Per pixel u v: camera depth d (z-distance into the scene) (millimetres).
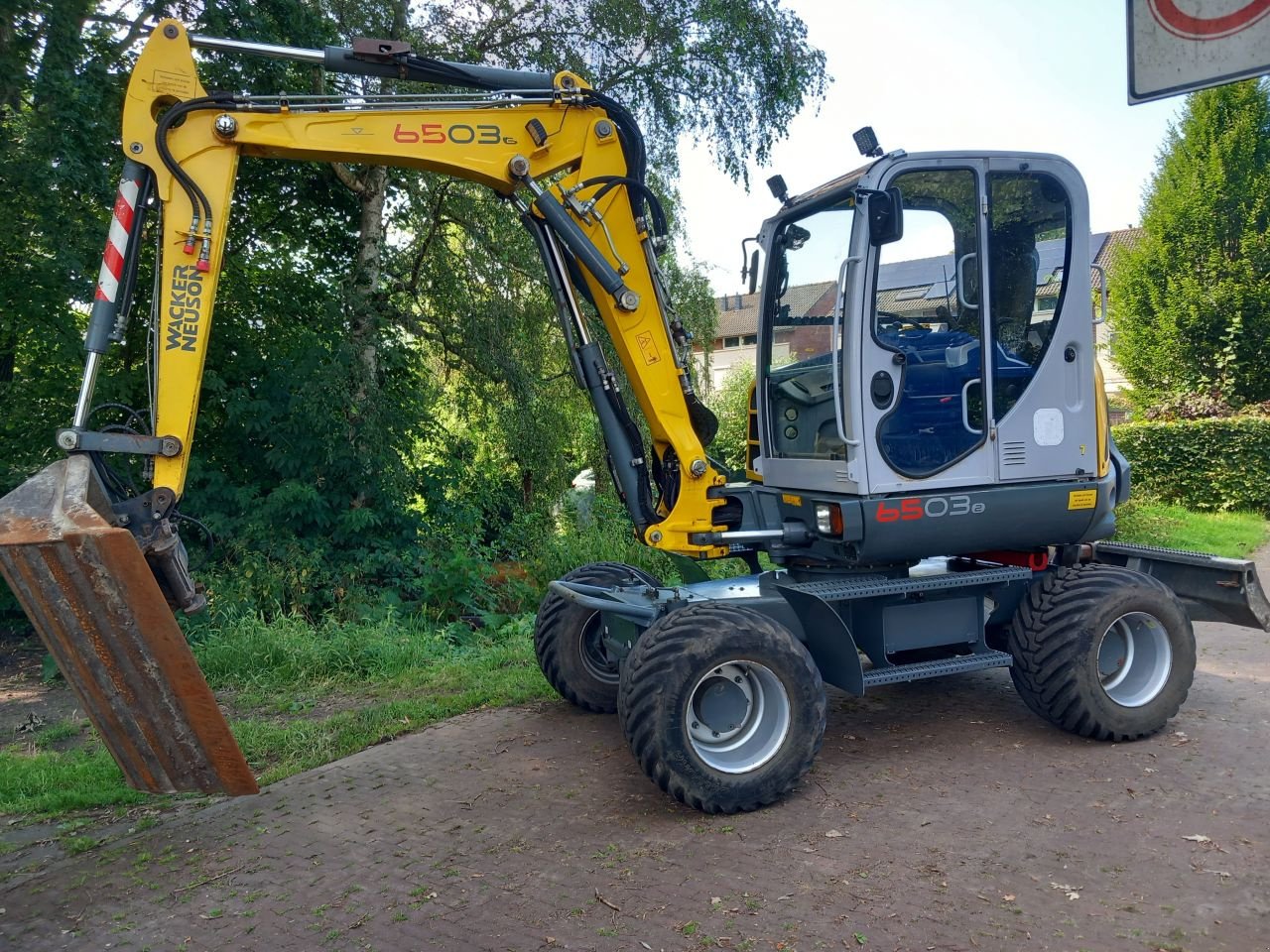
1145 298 20797
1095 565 5043
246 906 3416
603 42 11320
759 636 4125
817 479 4914
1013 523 4820
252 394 9703
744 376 17953
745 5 11570
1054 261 4871
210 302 4117
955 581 4785
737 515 5340
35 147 7461
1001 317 4809
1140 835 3738
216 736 3555
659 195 12070
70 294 7879
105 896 3539
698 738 4164
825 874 3496
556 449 11445
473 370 11469
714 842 3807
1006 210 4793
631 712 4031
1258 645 6938
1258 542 12266
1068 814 3961
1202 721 5172
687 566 5777
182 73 4188
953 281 4699
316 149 4367
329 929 3230
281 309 10430
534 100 4711
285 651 6758
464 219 10953
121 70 8742
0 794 4609
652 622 4465
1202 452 15875
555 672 5480
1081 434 4953
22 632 8203
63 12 7691
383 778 4629
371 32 10156
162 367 4047
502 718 5551
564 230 4715
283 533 9102
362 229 10602
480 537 10555
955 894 3307
